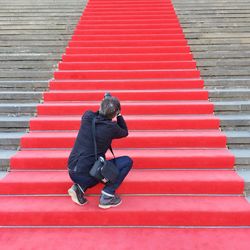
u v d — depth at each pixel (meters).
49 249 3.42
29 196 4.20
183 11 10.06
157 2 10.70
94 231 3.74
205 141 4.94
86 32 8.60
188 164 4.57
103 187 4.17
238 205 3.92
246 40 8.05
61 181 4.21
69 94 6.11
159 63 7.09
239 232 3.69
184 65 7.11
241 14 9.51
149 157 4.57
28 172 4.54
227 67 7.10
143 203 3.99
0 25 9.16
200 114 5.68
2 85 6.60
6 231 3.75
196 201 4.03
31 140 4.98
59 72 6.86
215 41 8.08
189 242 3.52
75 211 3.82
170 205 3.93
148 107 5.66
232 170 4.55
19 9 10.48
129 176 4.35
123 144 4.96
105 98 3.74
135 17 9.47
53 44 8.13
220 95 6.07
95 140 3.64
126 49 7.70
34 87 6.58
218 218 3.79
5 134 5.23
